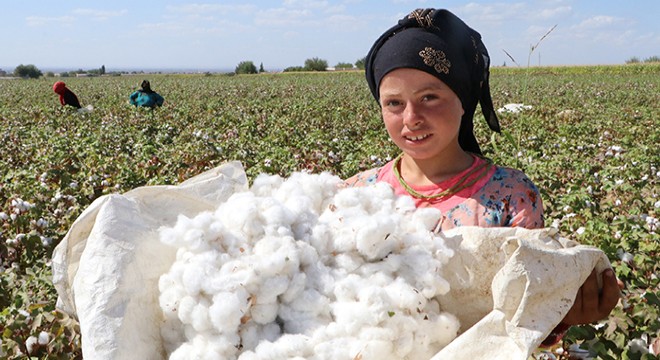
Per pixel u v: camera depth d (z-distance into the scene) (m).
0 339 3.16
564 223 5.53
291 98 25.67
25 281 4.03
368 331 1.69
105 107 20.09
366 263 1.87
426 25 2.04
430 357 1.80
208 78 60.56
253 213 1.86
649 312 3.47
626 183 7.09
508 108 16.89
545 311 1.70
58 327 3.01
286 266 1.76
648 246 4.70
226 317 1.68
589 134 12.57
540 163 8.55
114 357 1.73
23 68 93.75
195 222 1.84
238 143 10.52
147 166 8.20
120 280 1.82
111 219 1.93
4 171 8.34
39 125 15.07
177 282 1.78
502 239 1.88
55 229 5.36
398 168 2.34
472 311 1.91
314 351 1.67
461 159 2.20
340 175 8.26
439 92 2.04
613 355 3.19
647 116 16.03
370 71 2.22
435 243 1.89
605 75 51.56
